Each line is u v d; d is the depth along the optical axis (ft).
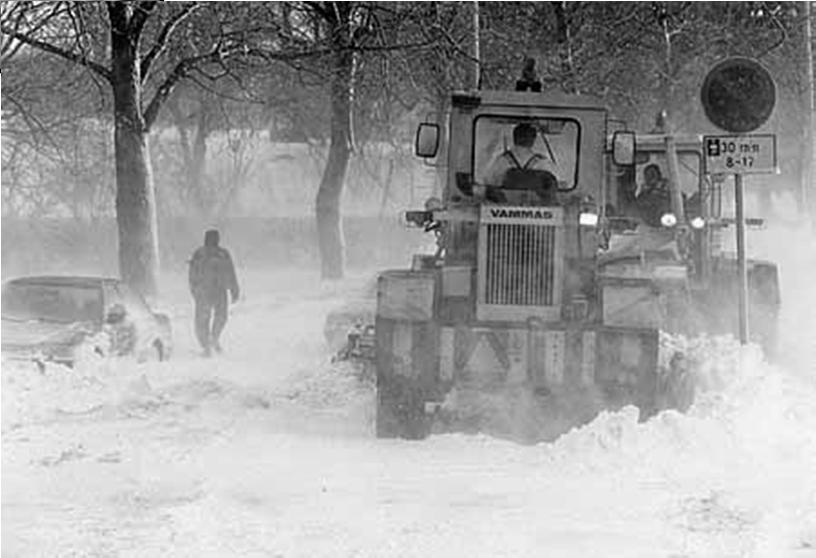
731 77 57.21
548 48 131.75
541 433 48.42
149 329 77.92
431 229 55.57
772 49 138.21
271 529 33.88
